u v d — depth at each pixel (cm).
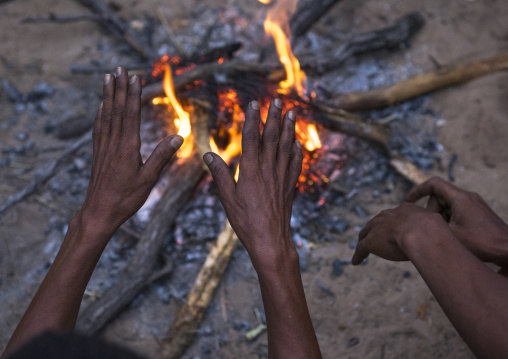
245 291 226
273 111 98
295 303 94
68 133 274
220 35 309
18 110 286
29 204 253
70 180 261
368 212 247
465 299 86
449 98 282
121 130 96
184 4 327
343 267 230
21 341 87
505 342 80
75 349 51
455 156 264
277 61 284
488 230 130
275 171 99
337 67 293
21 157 270
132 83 96
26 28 317
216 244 227
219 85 240
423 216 104
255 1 324
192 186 238
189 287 228
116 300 214
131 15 321
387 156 261
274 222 96
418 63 298
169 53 303
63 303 91
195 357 210
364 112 278
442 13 318
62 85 295
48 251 240
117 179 95
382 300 221
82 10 326
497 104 275
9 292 228
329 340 212
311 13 296
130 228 242
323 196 251
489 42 305
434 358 206
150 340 214
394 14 320
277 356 92
